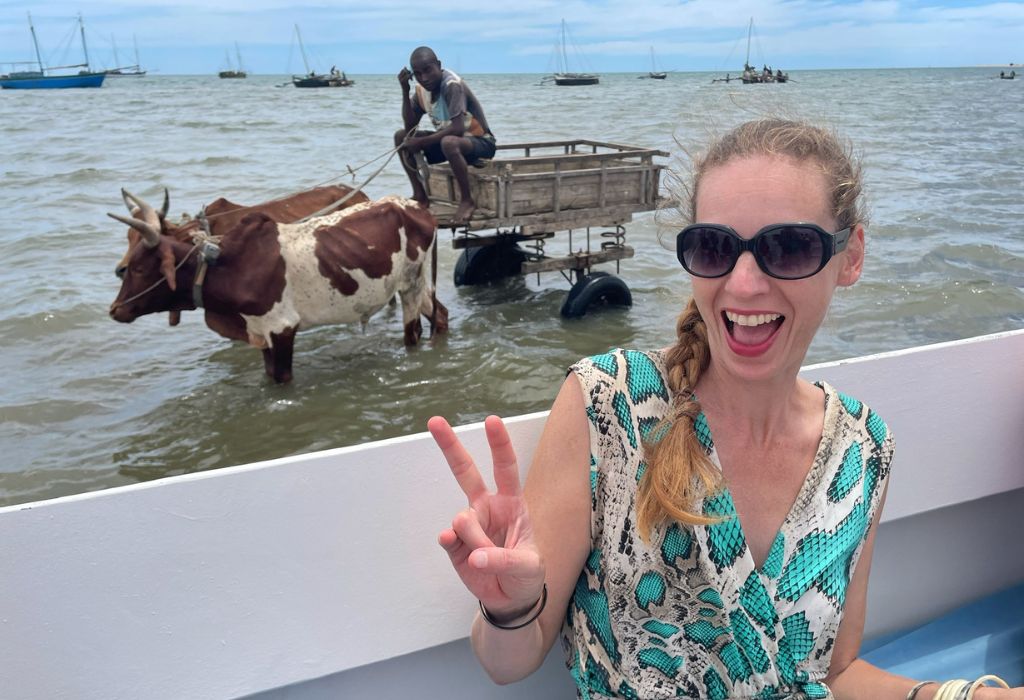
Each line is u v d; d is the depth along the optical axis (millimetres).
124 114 49281
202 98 77375
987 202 16281
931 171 21125
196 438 6184
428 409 6625
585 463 1494
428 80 8570
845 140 1504
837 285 1550
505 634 1384
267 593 1589
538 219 8555
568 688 1921
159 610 1522
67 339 8188
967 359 2182
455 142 8242
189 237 6562
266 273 6664
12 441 6137
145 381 7203
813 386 1707
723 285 1422
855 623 1645
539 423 1749
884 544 2303
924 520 2340
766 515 1534
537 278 10211
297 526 1585
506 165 8391
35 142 29859
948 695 1519
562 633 1657
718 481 1456
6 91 110500
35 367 7512
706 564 1446
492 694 1866
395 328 8508
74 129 36406
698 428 1513
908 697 1548
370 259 7074
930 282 10242
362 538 1639
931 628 2340
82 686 1502
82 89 115938
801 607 1501
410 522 1671
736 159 1422
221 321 6859
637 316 8977
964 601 2459
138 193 17000
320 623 1641
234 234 6609
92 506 1444
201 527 1519
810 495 1531
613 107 52125
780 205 1381
